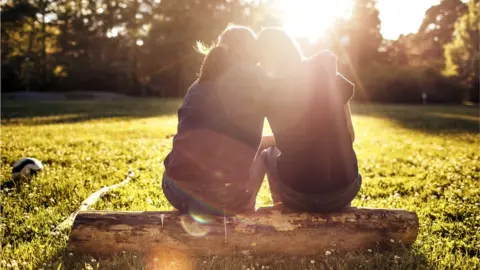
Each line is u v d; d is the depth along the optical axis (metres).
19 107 32.53
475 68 56.59
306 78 3.67
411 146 12.95
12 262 3.73
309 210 4.02
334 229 4.00
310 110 3.64
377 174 8.43
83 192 6.29
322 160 3.67
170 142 13.03
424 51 86.62
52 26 61.34
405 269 3.74
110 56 61.66
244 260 3.83
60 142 12.30
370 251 3.96
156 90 62.31
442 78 53.69
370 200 6.25
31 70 56.84
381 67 56.84
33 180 6.87
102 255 3.97
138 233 3.92
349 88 3.73
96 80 59.75
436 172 8.56
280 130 3.71
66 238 4.33
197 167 3.60
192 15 58.81
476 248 4.34
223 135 3.57
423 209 5.71
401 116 27.67
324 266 3.79
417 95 52.25
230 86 3.62
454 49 58.75
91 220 3.95
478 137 16.06
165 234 3.92
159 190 6.55
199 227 3.92
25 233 4.68
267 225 3.95
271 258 3.88
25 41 59.94
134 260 3.73
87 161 9.15
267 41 3.68
